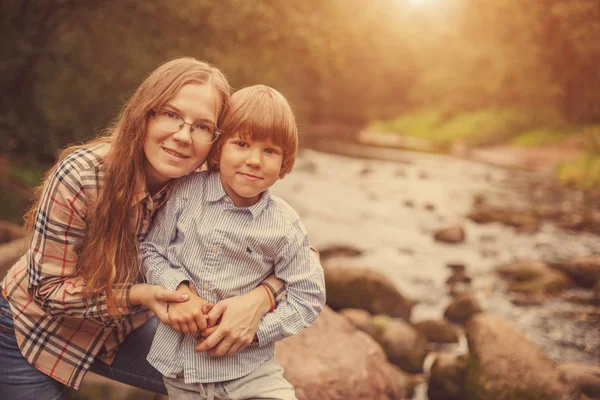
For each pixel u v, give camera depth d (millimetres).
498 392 3203
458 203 11109
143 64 9719
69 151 1804
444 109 28203
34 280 1688
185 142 1651
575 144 18562
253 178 1665
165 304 1652
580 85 21359
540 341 4734
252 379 1745
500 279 6430
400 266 6902
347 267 5062
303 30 7469
